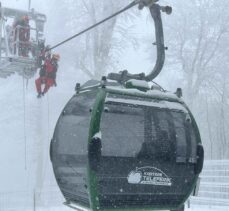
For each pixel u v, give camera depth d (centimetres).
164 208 1042
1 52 2528
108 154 964
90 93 1041
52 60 2462
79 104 1071
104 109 965
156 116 1028
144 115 1013
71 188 1080
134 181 988
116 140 975
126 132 984
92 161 934
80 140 1002
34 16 2556
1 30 2475
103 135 963
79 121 1029
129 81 1056
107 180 966
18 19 2506
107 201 973
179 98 1086
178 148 1040
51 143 1169
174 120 1048
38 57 2423
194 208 3556
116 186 975
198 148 1061
